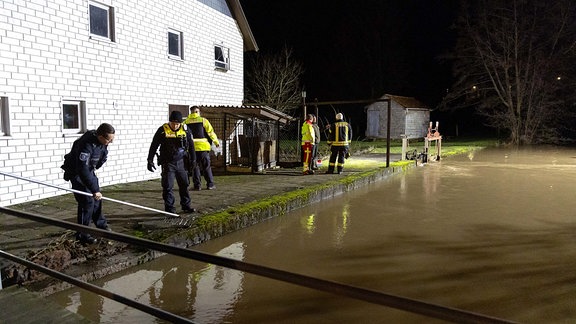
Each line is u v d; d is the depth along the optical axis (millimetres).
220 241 6598
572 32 28281
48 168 8234
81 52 8844
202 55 13156
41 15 7984
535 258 5809
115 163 9891
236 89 15469
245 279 5137
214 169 13125
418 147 23641
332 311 4305
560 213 8398
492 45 30266
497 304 4438
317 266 5570
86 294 4680
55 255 4902
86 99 9023
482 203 9398
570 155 20672
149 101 10852
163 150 7043
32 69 7859
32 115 7906
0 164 7418
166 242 5781
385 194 10531
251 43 16203
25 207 7453
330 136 12555
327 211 8656
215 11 13836
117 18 9719
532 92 28391
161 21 11172
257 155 12734
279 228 7363
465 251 6121
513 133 28922
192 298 4633
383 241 6617
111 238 2547
